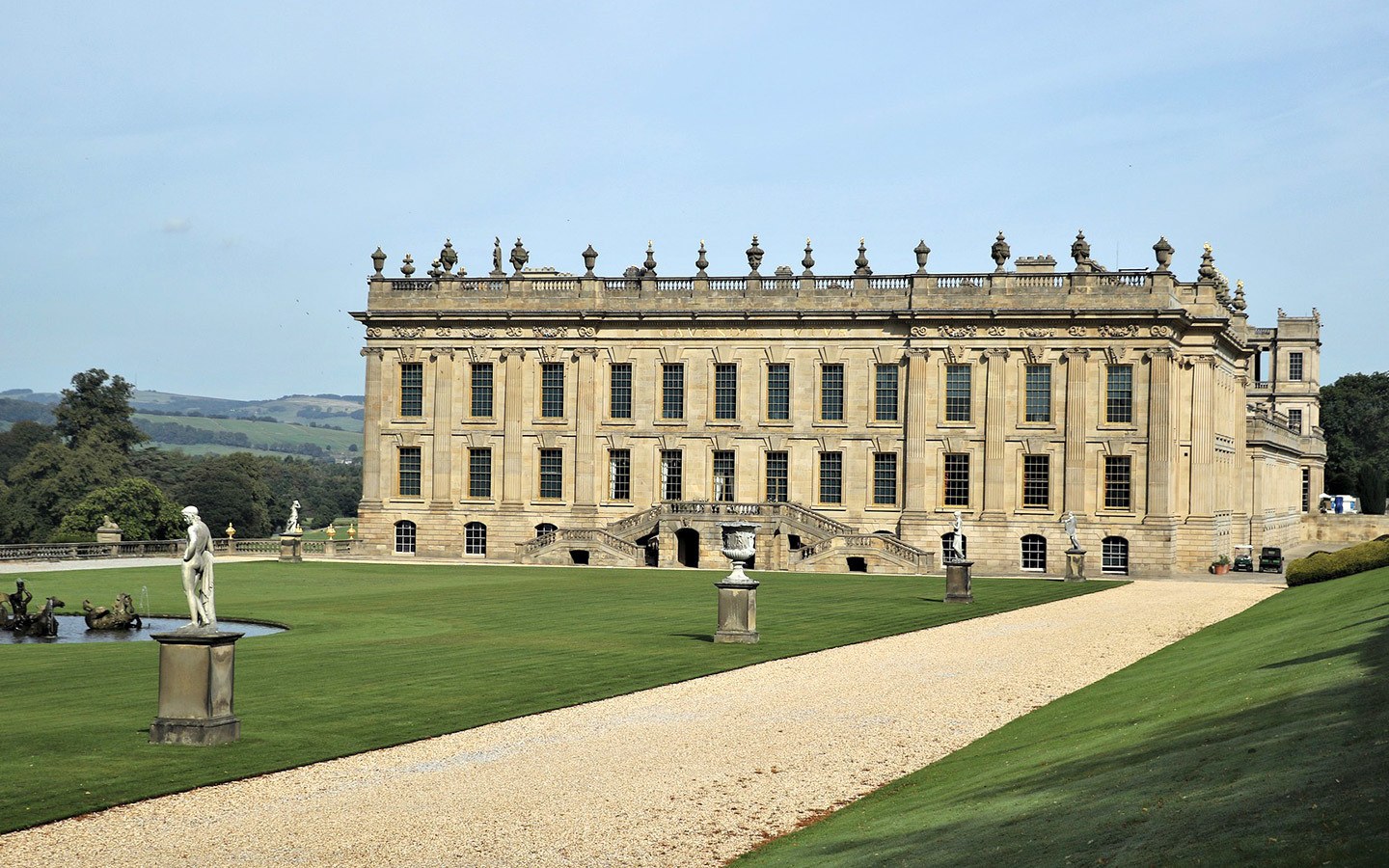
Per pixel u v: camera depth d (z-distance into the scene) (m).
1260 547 130.38
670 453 117.25
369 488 121.25
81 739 32.84
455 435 120.12
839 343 113.88
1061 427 109.50
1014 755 29.61
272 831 24.97
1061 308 108.69
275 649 50.41
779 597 77.19
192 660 32.41
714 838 24.62
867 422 113.31
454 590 79.88
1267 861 17.12
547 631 57.12
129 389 191.62
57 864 23.05
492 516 119.31
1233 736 25.52
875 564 105.00
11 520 165.00
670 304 116.88
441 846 24.08
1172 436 108.06
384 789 28.12
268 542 122.44
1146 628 58.06
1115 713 33.06
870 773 29.70
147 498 162.50
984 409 110.94
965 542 111.00
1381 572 62.34
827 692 40.44
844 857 22.42
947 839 22.44
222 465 197.00
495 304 119.81
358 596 75.06
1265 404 192.88
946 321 111.19
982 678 43.00
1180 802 21.33
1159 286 107.50
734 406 116.00
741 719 36.00
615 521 117.12
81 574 89.19
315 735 33.50
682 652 49.88
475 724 35.06
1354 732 22.44
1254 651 40.16
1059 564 109.25
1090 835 20.77
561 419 118.50
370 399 121.56
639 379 117.25
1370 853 16.38
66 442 190.25
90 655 49.28
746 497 115.44
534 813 26.25
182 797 27.45
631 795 27.69
